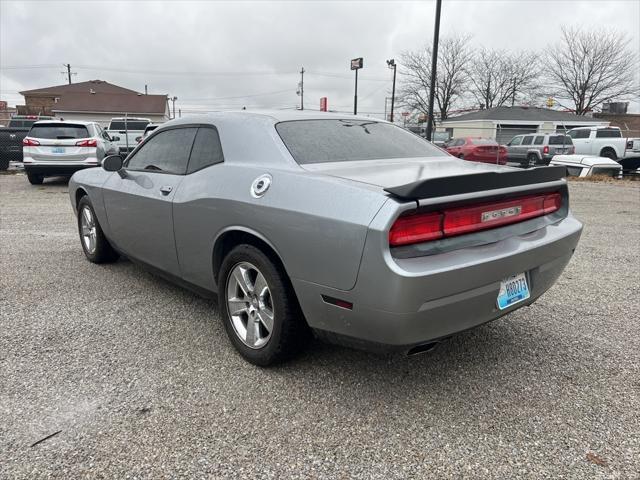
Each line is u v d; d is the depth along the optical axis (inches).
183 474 83.0
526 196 112.3
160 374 115.0
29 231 269.7
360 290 91.6
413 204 88.5
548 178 115.9
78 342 131.1
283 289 108.3
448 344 133.6
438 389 110.3
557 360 124.7
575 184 588.4
